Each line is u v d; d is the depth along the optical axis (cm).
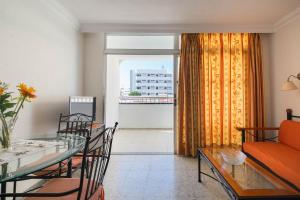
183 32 353
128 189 235
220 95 369
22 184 213
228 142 366
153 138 525
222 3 272
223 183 179
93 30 355
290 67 317
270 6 281
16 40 198
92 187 123
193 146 353
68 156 140
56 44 280
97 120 383
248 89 365
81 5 280
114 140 500
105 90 391
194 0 265
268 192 146
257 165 212
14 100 171
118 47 392
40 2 240
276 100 357
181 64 364
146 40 389
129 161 336
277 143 295
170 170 294
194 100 358
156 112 654
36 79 233
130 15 313
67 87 315
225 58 371
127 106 651
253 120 358
